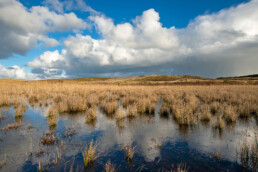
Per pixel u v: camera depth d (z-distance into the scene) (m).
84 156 3.95
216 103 10.79
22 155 4.34
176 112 8.60
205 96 14.86
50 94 16.38
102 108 11.02
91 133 6.17
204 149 4.78
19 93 17.38
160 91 21.20
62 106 9.96
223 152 4.57
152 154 4.48
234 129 6.55
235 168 3.76
